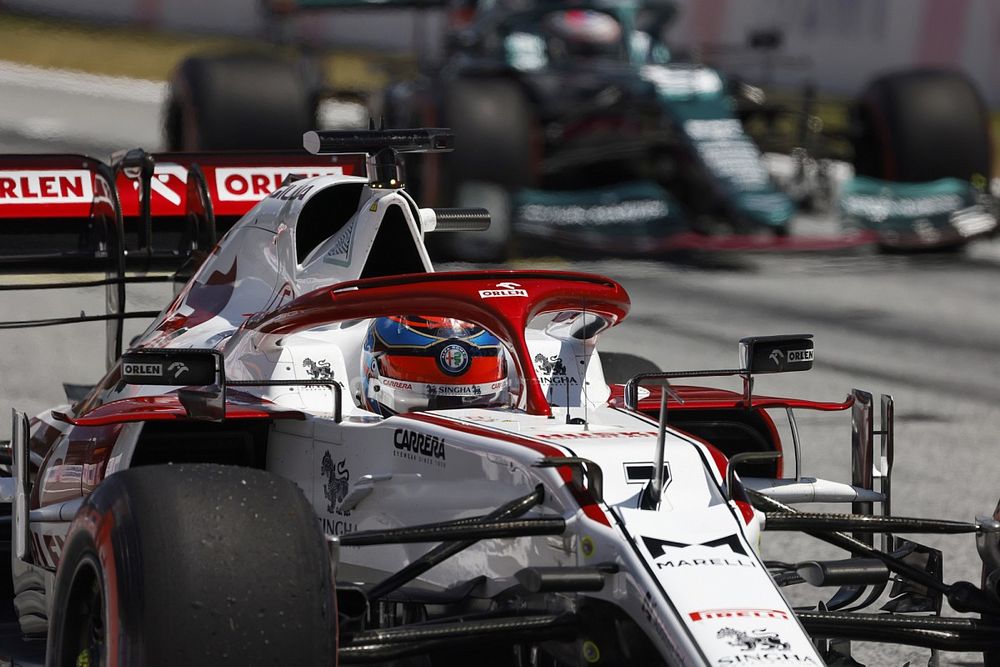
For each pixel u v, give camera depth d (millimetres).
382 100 49969
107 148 59281
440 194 41594
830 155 48188
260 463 16500
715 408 16906
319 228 17828
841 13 73750
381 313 15250
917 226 45469
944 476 26906
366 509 15039
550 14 48688
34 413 29625
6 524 18266
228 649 11727
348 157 25156
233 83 39375
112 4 81062
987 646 14070
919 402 32188
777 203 42719
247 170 24609
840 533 14617
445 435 14328
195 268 21875
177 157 24391
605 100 45375
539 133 42969
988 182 46719
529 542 13703
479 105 41500
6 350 34531
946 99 46312
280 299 17406
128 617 11781
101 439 16797
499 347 15750
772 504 14023
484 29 48406
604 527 12953
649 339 35906
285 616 11930
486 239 41406
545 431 14266
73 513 15891
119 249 21484
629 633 12750
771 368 15078
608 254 46312
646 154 45625
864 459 16031
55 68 75750
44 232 23719
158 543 11938
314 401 16203
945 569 21922
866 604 15891
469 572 14461
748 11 75125
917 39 71750
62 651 13234
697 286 42844
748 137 45000
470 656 15117
